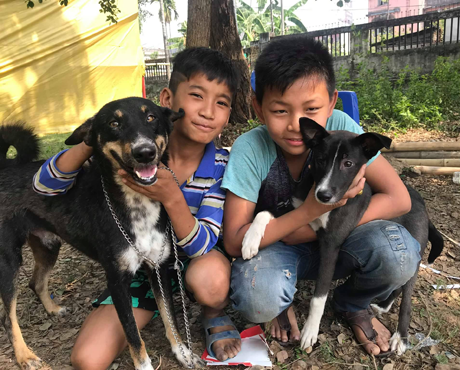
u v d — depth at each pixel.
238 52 2.75
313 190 0.72
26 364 0.76
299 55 0.71
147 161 0.65
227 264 0.78
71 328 0.90
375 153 0.71
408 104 2.53
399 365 0.73
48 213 0.81
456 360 0.73
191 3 2.20
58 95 3.08
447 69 2.85
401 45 3.86
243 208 0.78
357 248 0.75
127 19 3.20
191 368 0.74
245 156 0.79
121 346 0.76
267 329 0.82
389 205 0.78
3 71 2.85
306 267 0.84
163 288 0.77
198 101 0.76
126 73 3.33
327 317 0.87
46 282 0.94
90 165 0.81
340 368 0.73
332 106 0.80
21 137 0.87
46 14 2.90
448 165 1.78
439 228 1.28
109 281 0.73
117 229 0.73
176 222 0.71
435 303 0.90
